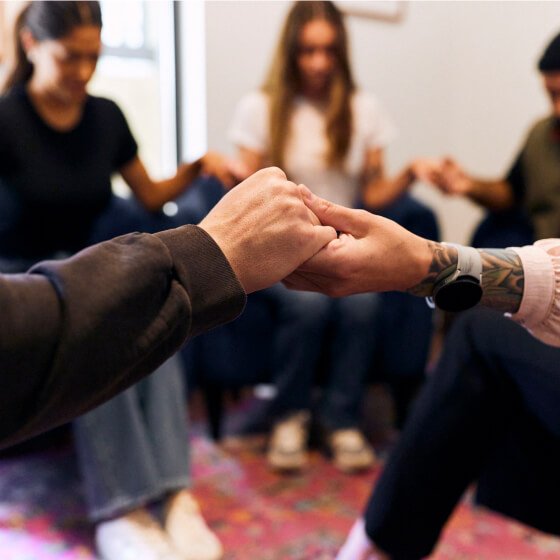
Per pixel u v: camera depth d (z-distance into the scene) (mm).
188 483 1214
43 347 373
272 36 2223
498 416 749
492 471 803
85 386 396
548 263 641
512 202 1763
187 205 1691
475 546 1221
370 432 1802
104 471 1134
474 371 740
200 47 2146
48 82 1288
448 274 639
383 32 2418
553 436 706
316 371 1644
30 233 1379
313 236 577
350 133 1807
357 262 607
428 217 1731
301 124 1830
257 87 2230
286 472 1527
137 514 1151
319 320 1523
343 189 1852
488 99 2393
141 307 416
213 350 1604
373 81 2449
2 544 1195
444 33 2545
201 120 2195
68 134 1385
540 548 1217
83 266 408
